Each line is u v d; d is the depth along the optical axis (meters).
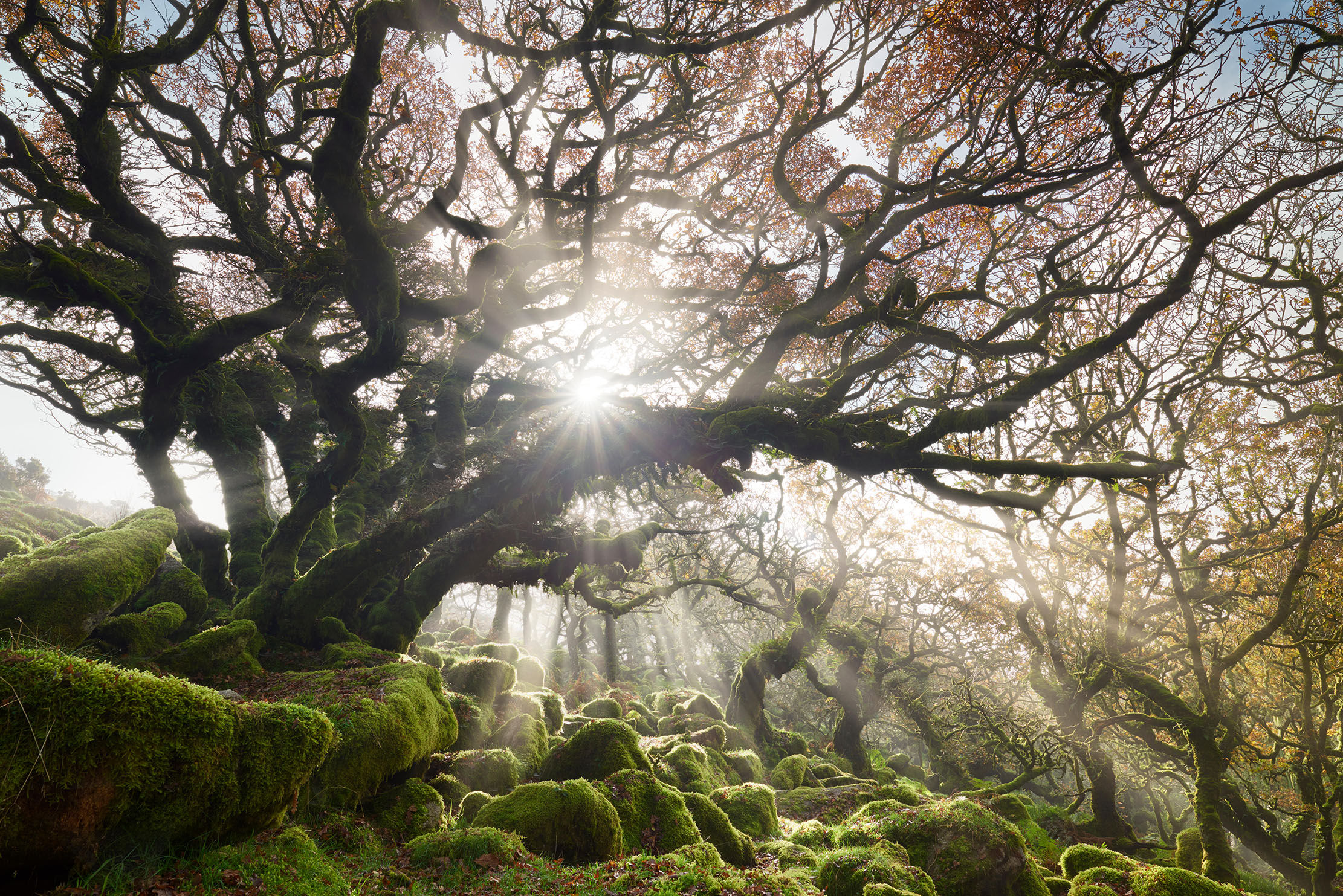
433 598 15.81
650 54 13.13
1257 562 19.33
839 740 30.02
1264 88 12.92
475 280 15.71
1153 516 17.69
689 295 17.58
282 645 13.63
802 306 15.02
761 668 26.83
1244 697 20.17
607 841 8.73
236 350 18.81
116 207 15.30
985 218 15.96
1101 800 22.39
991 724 23.14
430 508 15.05
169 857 5.21
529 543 16.08
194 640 11.45
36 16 12.64
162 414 16.06
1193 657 17.42
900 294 14.34
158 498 16.38
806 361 21.00
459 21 12.78
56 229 18.22
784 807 16.62
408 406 20.36
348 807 8.09
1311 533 16.84
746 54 17.27
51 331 17.08
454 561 15.78
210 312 17.83
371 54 12.16
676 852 8.76
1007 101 12.68
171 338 15.65
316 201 18.00
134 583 11.16
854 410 16.19
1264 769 18.47
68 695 4.87
